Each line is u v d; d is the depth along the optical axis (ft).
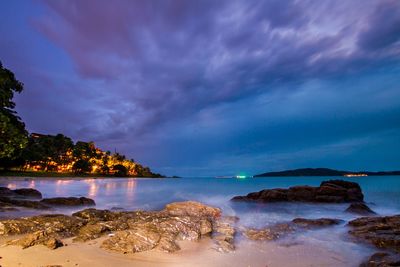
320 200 93.56
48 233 36.01
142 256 31.09
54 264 27.55
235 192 160.45
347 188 105.29
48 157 403.54
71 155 461.78
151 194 137.18
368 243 39.06
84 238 35.83
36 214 59.16
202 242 37.50
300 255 35.19
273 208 82.89
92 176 477.77
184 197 120.88
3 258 28.17
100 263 28.60
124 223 42.75
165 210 59.36
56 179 295.07
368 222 49.01
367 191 155.63
